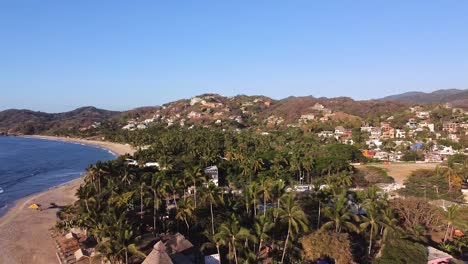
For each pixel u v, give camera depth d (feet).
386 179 425.69
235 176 412.16
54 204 362.94
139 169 398.62
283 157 460.96
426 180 372.58
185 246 201.26
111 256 179.63
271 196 223.30
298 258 197.26
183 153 543.80
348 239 199.41
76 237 244.01
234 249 180.75
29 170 607.37
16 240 257.96
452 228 236.84
